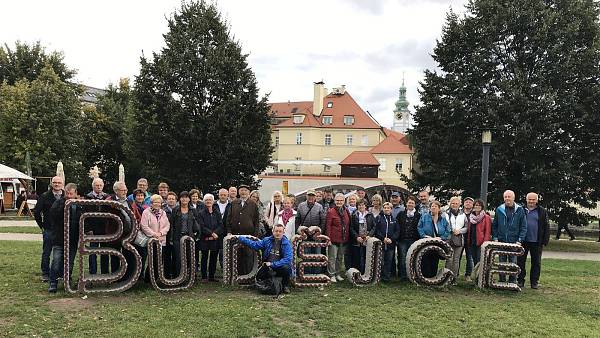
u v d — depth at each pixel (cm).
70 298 954
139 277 1089
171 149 3369
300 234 1148
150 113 3481
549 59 2669
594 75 2638
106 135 5400
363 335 795
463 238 1248
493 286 1179
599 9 2759
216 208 1175
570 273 1511
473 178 2727
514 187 2681
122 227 1030
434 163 2905
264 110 3600
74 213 1035
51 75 4619
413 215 1253
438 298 1082
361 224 1241
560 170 2534
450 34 2920
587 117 2547
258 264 1127
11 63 4944
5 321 800
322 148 7412
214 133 3356
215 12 3681
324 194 1348
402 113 11500
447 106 2792
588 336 830
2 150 4200
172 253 1127
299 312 916
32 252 1501
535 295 1156
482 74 2812
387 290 1138
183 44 3534
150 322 812
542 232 1227
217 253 1186
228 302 966
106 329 770
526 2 2711
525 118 2566
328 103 7656
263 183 4400
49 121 4316
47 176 4297
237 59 3631
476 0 2897
